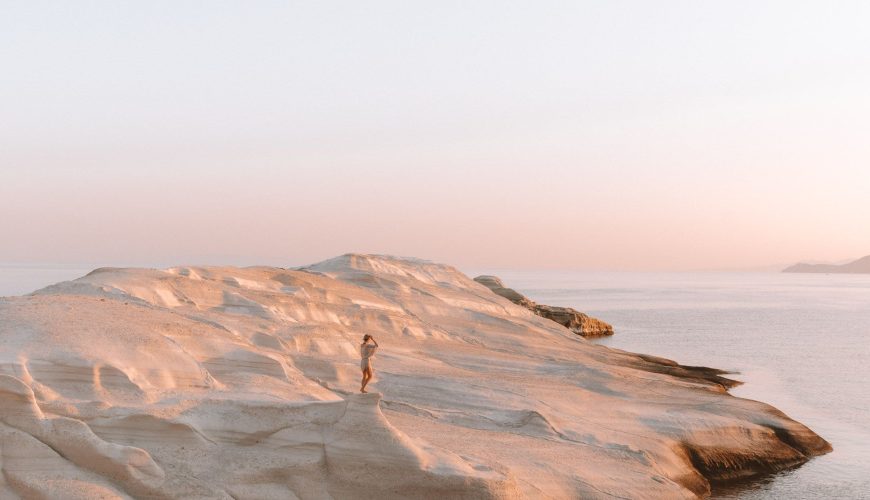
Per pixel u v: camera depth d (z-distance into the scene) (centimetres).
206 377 2420
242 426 2116
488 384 3672
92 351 2225
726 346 8325
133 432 2012
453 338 5294
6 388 1884
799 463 3344
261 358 2648
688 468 3014
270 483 2016
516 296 9481
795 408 4634
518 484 2277
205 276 4478
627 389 4166
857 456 3488
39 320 2342
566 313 9438
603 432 3155
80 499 1781
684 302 18588
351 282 6188
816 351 7838
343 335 3838
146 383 2247
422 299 6175
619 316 13300
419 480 2017
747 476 3136
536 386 3875
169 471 1945
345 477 2033
